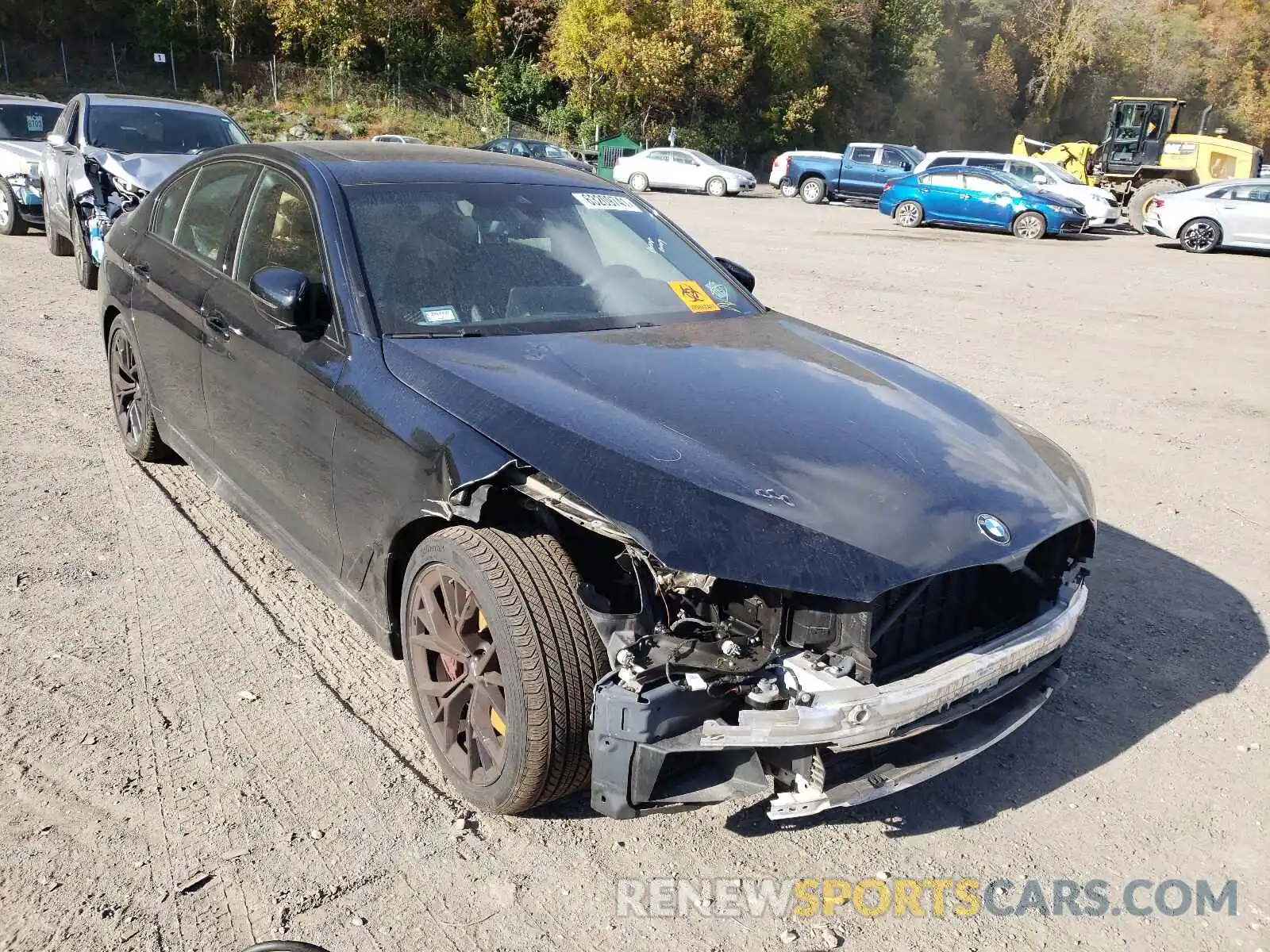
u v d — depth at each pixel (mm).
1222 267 16219
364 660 3510
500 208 3668
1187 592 4465
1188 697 3600
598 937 2367
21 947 2219
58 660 3357
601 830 2740
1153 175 24953
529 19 51531
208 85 43812
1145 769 3166
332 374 3053
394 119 44312
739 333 3574
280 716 3139
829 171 28797
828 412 2920
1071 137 78062
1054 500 2822
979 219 21000
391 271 3215
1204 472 6078
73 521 4422
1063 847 2791
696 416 2738
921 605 2557
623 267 3746
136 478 4957
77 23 42719
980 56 72375
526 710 2443
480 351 3006
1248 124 82875
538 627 2439
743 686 2299
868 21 61531
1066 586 2977
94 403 6090
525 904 2451
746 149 54469
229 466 3883
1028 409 7262
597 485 2377
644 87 47469
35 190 11977
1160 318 11203
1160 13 80188
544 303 3375
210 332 3783
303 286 3072
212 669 3375
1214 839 2855
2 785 2746
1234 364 9008
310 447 3184
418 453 2693
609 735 2281
